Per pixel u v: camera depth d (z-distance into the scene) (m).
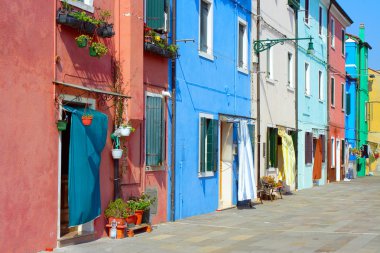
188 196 15.27
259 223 14.29
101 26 10.94
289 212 16.89
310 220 14.98
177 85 14.66
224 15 17.73
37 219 9.55
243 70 19.27
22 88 9.22
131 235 11.68
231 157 18.05
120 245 10.62
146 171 13.16
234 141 18.23
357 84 40.22
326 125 31.92
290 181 22.98
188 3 15.32
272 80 22.48
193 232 12.58
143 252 10.07
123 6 11.93
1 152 8.76
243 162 17.70
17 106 9.10
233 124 18.17
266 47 20.92
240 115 19.00
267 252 10.22
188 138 15.29
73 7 10.46
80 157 10.26
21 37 9.20
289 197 22.14
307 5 28.36
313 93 29.23
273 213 16.59
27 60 9.33
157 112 13.59
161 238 11.62
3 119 8.80
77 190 10.17
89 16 10.72
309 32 28.44
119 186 11.93
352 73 39.44
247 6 19.73
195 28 15.77
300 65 26.84
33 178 9.46
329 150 32.53
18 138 9.12
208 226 13.58
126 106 11.96
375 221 14.79
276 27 23.11
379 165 47.28
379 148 46.53
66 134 10.94
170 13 14.36
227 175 18.05
